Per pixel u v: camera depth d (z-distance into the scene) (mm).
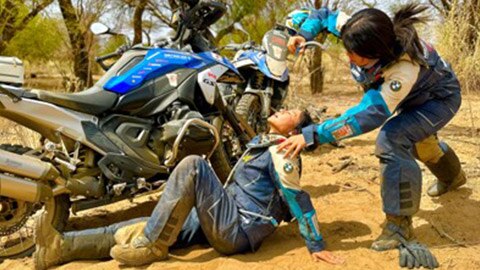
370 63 3199
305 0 14477
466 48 7316
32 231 3809
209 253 3461
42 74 16703
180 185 3205
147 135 3771
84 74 13125
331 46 13305
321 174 5223
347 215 4078
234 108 5129
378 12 3090
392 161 3352
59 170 3504
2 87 3320
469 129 7012
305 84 14539
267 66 5230
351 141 6656
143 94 3777
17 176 3289
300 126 3436
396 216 3391
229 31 15312
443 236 3668
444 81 3484
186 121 3680
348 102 11562
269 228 3404
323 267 3217
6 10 12836
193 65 4066
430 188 4426
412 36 3111
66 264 3354
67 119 3521
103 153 3588
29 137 5406
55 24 15031
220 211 3256
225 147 4547
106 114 3707
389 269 3209
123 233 3309
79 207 3633
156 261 3309
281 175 3254
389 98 3137
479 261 3314
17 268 3414
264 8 15062
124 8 14508
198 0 4254
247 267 3209
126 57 3861
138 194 3756
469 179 4719
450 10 7578
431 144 3992
